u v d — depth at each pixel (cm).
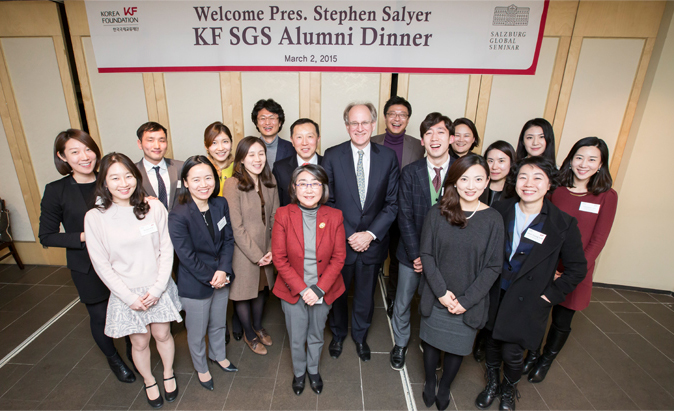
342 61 279
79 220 180
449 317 168
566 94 279
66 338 239
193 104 293
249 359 221
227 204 189
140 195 164
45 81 295
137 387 198
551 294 163
